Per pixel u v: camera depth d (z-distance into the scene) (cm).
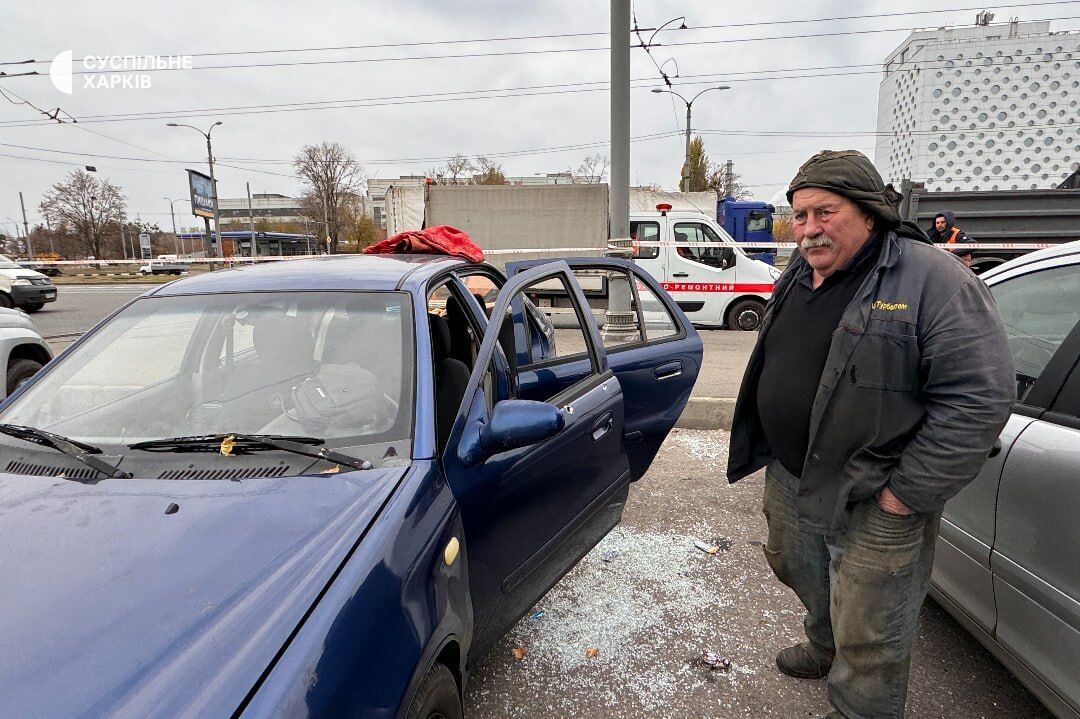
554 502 244
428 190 1222
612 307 382
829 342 193
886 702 195
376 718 129
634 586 320
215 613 127
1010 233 1160
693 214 1155
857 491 181
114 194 6316
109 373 222
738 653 268
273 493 167
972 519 239
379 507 162
